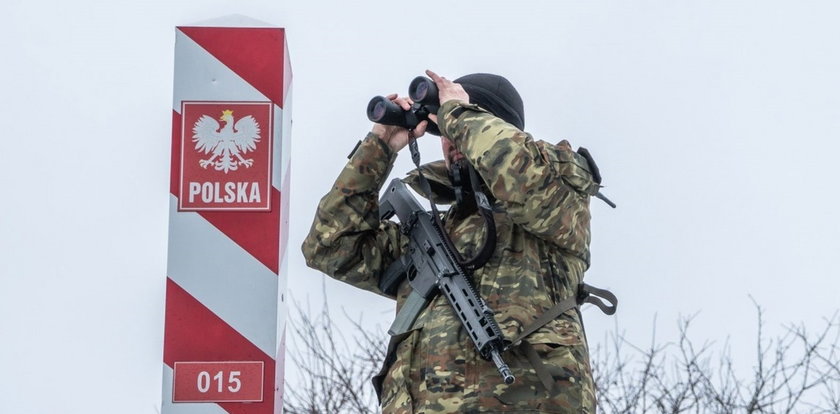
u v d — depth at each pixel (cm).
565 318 781
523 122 877
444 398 751
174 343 770
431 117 839
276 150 788
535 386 748
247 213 782
